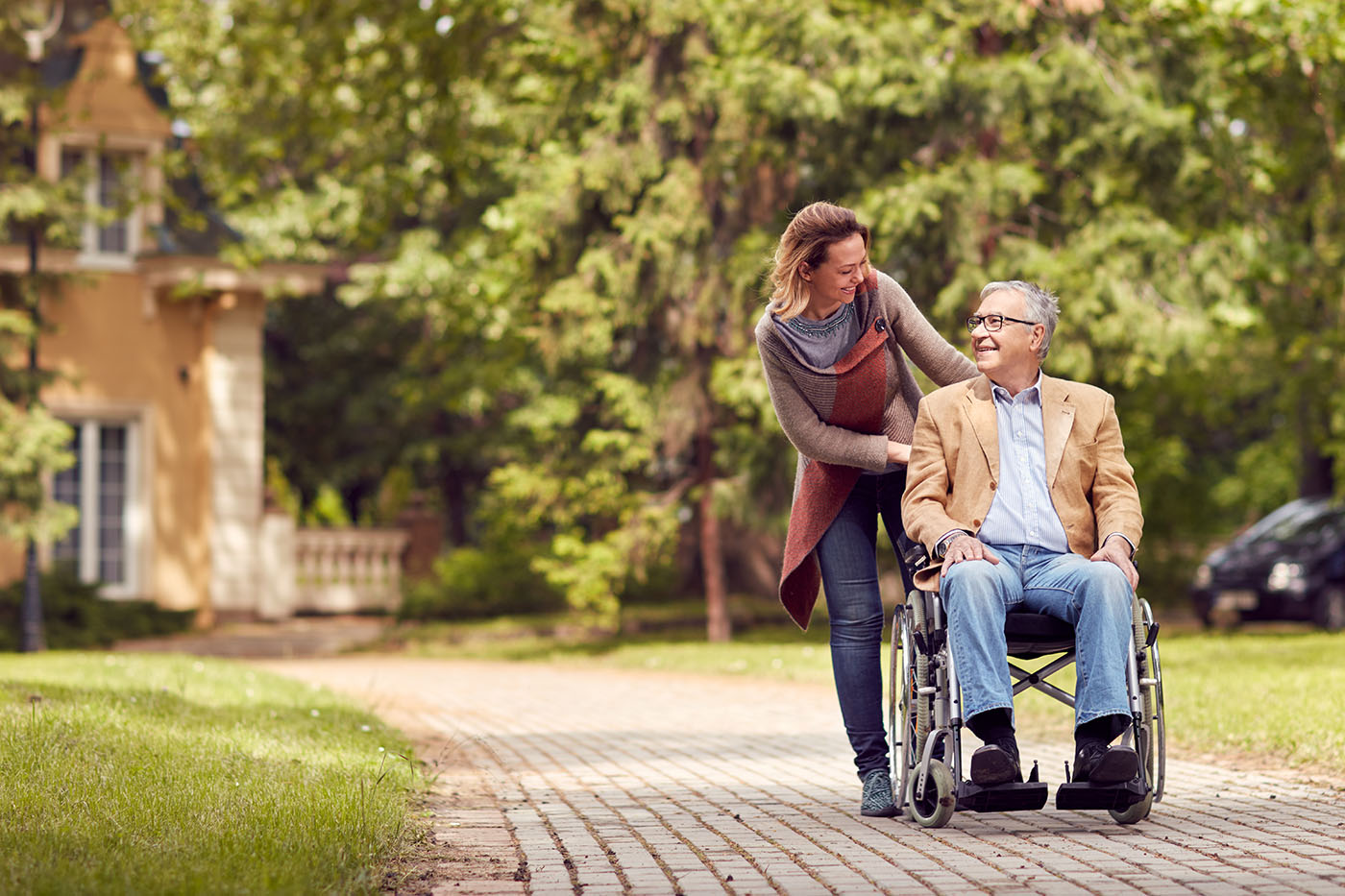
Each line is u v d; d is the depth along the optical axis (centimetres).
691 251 2016
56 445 2194
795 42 1864
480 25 1941
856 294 645
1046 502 610
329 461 3631
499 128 2141
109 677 1297
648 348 2169
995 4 1844
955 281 1788
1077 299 1817
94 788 602
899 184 1842
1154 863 513
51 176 2738
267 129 2170
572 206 2012
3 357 2219
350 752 788
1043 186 1844
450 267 2752
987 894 464
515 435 3378
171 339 2823
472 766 846
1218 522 2952
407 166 2241
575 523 2528
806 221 626
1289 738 857
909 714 623
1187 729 948
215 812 555
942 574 587
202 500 2833
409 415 3416
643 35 2006
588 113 2077
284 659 2231
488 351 2616
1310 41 1817
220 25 2278
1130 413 2792
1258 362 2778
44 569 2609
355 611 3042
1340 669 1237
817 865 517
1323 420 2727
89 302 2761
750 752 929
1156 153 1831
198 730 852
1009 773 561
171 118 2836
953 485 621
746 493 2073
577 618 2241
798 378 639
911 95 1798
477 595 2711
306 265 2841
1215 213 1938
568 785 763
